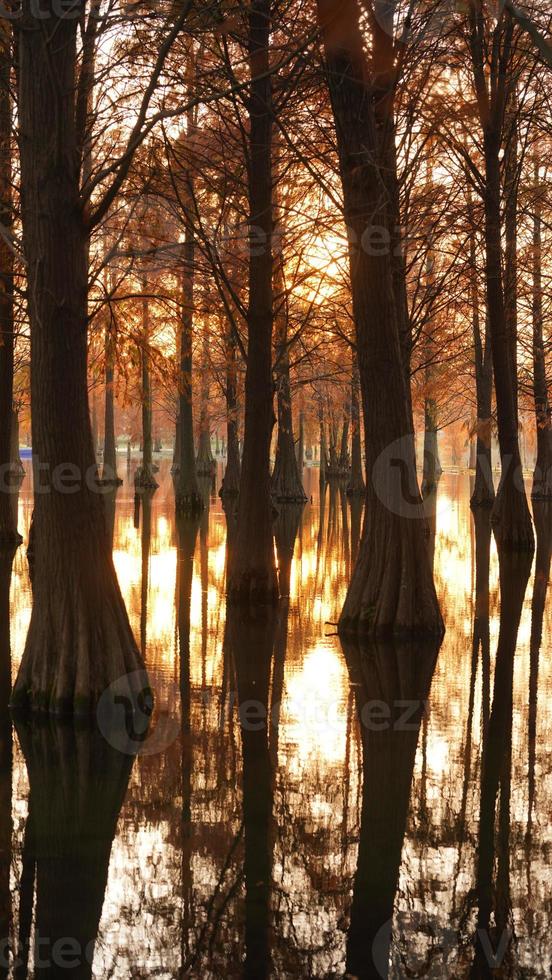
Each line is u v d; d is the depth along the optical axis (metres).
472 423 18.83
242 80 14.37
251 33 13.76
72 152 9.03
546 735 8.19
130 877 5.57
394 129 14.00
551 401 28.95
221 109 16.23
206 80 14.08
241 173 16.17
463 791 6.87
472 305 22.42
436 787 6.95
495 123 18.55
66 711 8.84
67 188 8.96
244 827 6.27
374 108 12.11
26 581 16.59
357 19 9.04
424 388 27.36
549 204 18.73
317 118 15.62
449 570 19.66
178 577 17.89
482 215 18.94
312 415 51.09
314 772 7.29
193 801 6.73
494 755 7.65
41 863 5.75
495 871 5.62
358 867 5.68
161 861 5.78
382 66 11.17
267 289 15.05
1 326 20.73
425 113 14.45
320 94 15.41
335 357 28.17
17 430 45.47
